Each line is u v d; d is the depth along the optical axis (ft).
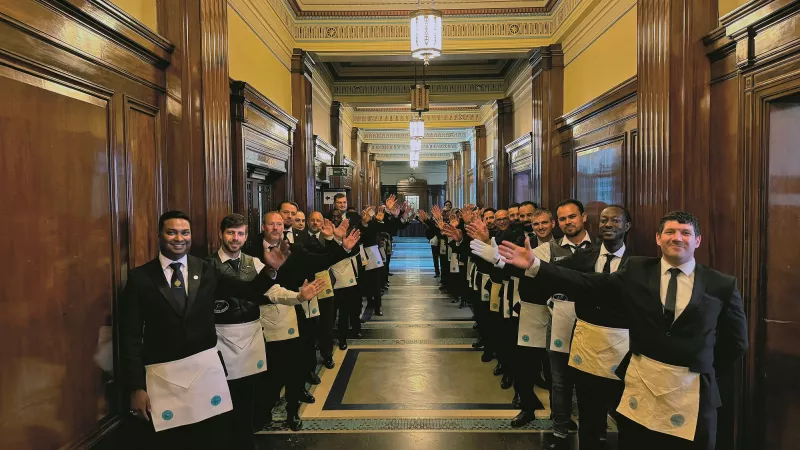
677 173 10.12
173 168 10.11
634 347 6.72
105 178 7.64
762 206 7.98
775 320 7.97
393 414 11.87
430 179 80.84
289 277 10.08
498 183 31.86
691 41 9.82
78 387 6.87
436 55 15.38
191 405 7.22
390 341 18.38
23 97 5.94
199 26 10.25
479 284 15.87
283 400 12.94
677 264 6.50
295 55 20.99
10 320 5.70
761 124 7.97
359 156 44.70
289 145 19.86
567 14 19.03
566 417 10.20
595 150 16.71
